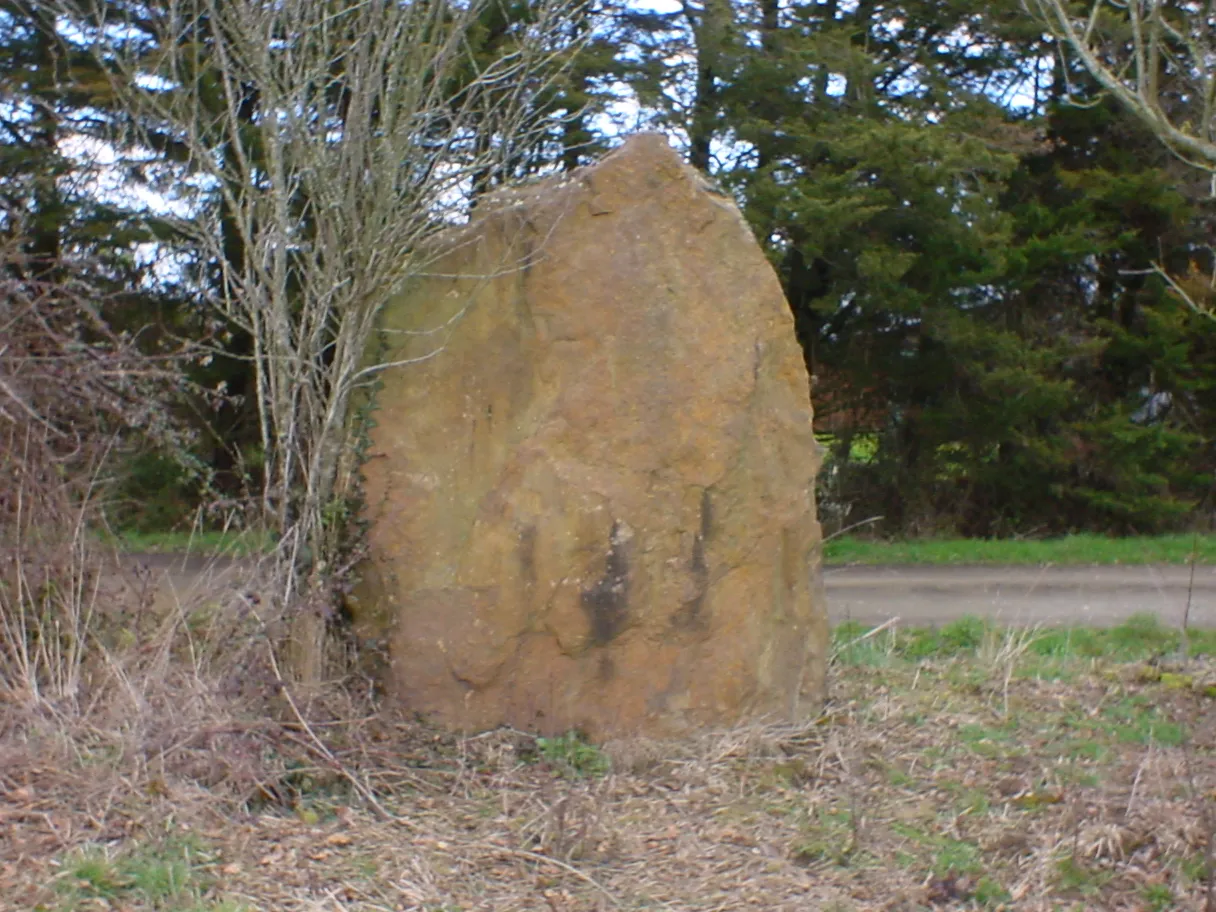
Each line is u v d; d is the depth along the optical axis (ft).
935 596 34.53
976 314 59.00
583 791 17.33
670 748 18.97
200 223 19.57
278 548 18.17
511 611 19.07
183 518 25.72
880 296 51.57
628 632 19.33
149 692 16.94
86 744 16.35
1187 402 63.41
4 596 17.94
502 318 19.80
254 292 18.67
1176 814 16.47
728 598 19.75
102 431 19.51
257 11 18.47
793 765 18.54
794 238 50.29
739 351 19.94
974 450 58.80
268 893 13.80
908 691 22.33
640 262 19.85
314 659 18.35
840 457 61.05
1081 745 19.47
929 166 48.91
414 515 19.17
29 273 18.69
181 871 13.78
